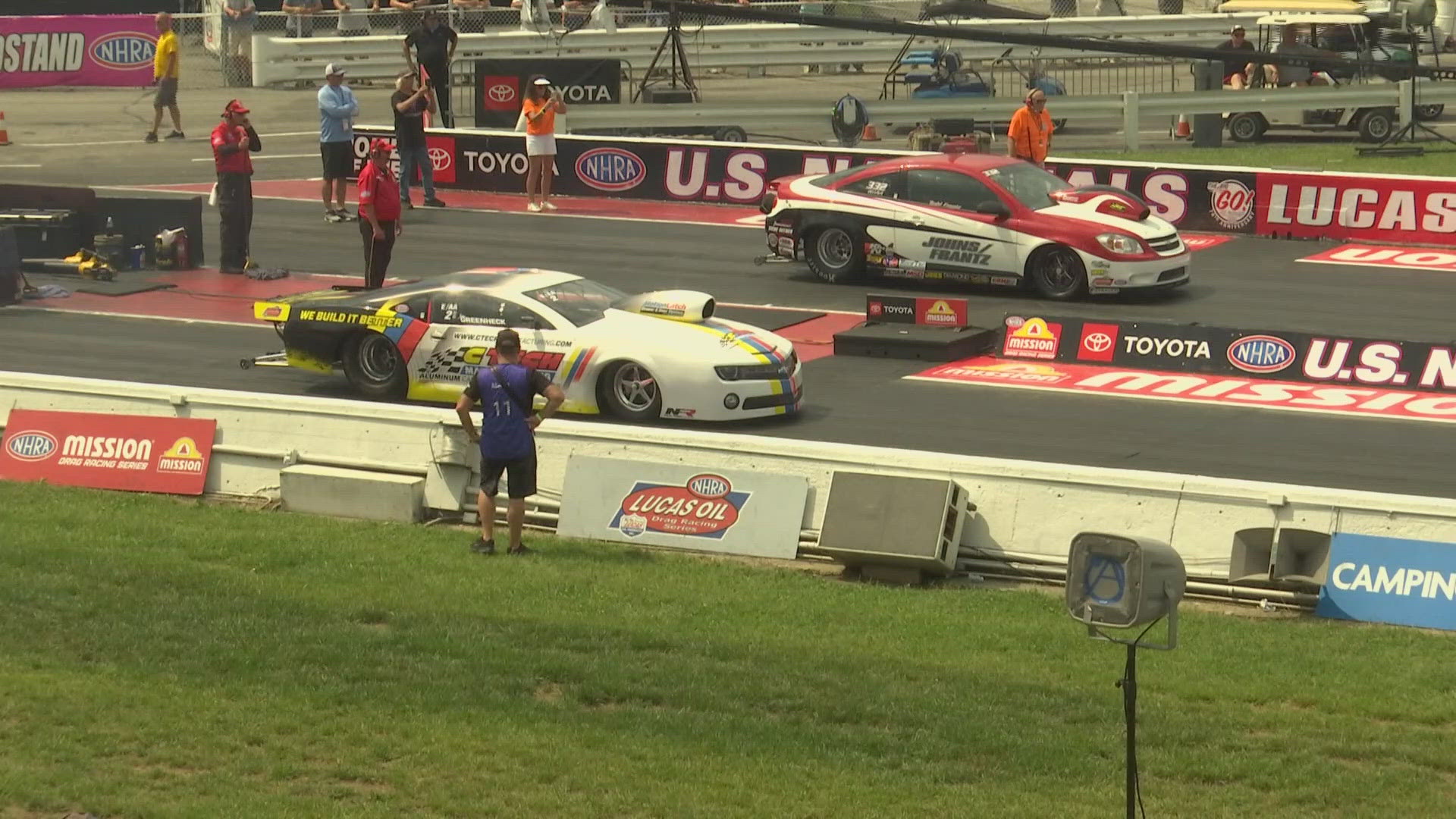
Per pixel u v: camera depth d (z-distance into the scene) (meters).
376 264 52.09
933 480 31.36
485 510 31.73
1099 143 86.12
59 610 26.39
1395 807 19.72
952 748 21.41
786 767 20.58
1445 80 83.94
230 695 22.62
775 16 80.19
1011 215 54.34
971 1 100.81
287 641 25.05
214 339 49.84
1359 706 23.42
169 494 36.88
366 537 32.84
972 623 27.73
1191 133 87.75
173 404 37.44
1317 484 35.50
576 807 19.08
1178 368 46.19
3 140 85.50
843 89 101.94
